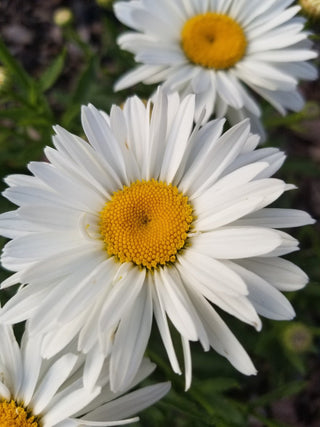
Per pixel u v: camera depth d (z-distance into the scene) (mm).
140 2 214
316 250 253
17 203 149
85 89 253
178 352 192
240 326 224
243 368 146
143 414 206
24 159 248
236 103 200
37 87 239
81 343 137
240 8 216
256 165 148
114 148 159
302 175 327
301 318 246
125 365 139
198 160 160
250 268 152
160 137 160
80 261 148
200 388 202
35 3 382
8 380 152
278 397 204
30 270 140
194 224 154
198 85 203
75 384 146
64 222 150
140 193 159
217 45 211
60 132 153
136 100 167
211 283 139
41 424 148
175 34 216
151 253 152
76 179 156
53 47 372
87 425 144
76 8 374
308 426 277
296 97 223
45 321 139
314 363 282
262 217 154
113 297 141
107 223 156
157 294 150
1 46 224
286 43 203
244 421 201
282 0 213
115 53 268
